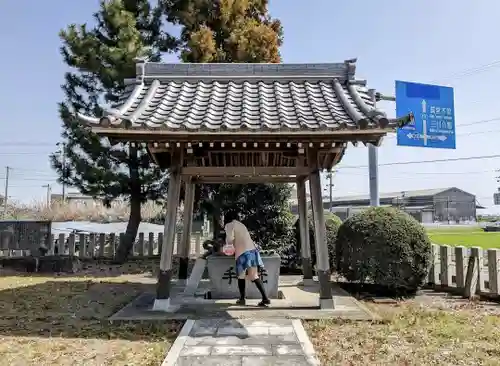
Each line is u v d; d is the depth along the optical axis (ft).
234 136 19.58
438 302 25.20
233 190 41.70
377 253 26.48
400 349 15.78
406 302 25.12
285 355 15.03
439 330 18.13
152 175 45.88
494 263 25.79
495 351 15.48
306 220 30.42
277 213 40.50
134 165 45.42
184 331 17.85
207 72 24.93
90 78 45.50
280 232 40.19
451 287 28.22
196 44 45.14
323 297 21.49
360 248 26.96
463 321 19.97
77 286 31.01
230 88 23.90
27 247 45.50
